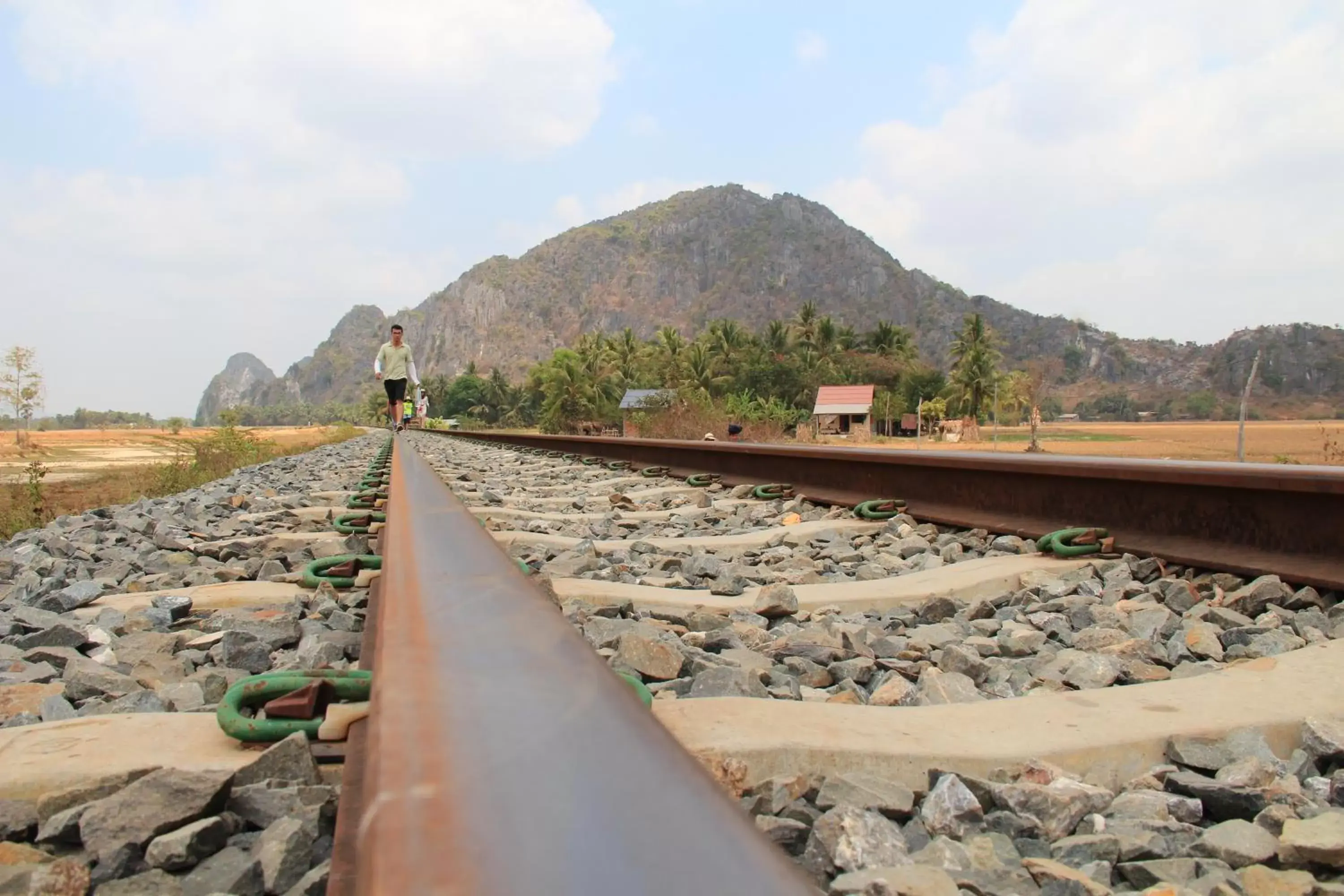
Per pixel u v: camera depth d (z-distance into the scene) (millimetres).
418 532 1806
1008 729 1939
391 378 15664
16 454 14273
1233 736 1884
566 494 8617
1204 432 101562
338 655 2826
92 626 3283
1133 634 2895
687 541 5035
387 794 625
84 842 1552
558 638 903
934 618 3225
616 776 589
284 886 1448
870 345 113375
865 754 1797
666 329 108312
